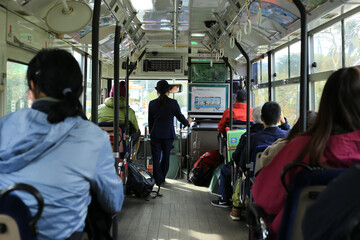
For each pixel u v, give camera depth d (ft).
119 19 13.58
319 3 11.55
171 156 22.67
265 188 5.39
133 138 16.92
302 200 4.46
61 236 4.41
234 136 14.93
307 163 4.86
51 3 11.26
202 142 21.91
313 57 14.99
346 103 4.68
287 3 12.30
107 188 4.87
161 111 19.26
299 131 7.52
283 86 18.26
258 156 9.11
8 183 4.27
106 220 5.54
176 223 13.44
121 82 17.24
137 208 15.46
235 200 13.69
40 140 4.38
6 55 10.79
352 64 11.89
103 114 15.76
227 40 18.16
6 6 10.59
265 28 15.57
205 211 15.07
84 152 4.55
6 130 4.54
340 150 4.64
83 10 9.46
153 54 25.43
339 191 3.34
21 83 12.21
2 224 3.88
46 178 4.31
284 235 4.54
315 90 14.89
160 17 15.52
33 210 4.23
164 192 18.53
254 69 23.02
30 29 12.51
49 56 4.85
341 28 12.53
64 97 4.79
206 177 19.76
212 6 13.71
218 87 22.99
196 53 22.77
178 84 23.99
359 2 10.48
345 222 3.18
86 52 19.31
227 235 12.18
